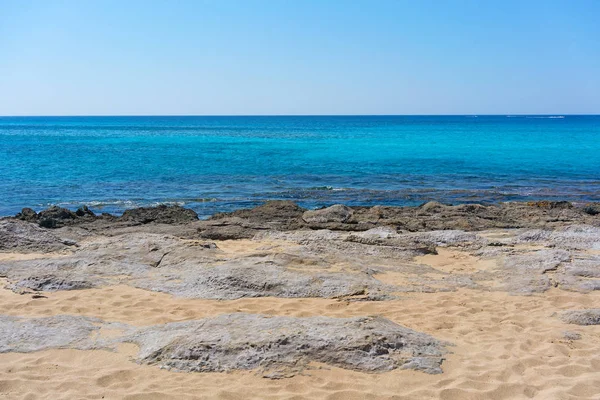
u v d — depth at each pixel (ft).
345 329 19.35
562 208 51.65
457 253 34.81
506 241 37.32
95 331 20.97
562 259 31.55
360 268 29.53
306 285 26.43
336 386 16.85
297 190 77.05
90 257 30.94
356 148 157.99
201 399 16.01
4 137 235.61
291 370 17.51
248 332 19.22
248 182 85.66
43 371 17.79
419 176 92.89
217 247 34.04
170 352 18.38
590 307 25.30
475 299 26.27
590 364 18.92
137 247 32.83
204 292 26.02
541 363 18.95
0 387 16.74
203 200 68.59
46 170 99.96
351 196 71.82
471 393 16.71
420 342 19.52
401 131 298.15
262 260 29.45
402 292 26.89
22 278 27.63
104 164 111.14
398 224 42.68
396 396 16.40
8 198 70.18
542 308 25.18
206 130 324.19
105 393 16.38
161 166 107.55
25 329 20.75
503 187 80.48
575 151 144.97
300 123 499.92
